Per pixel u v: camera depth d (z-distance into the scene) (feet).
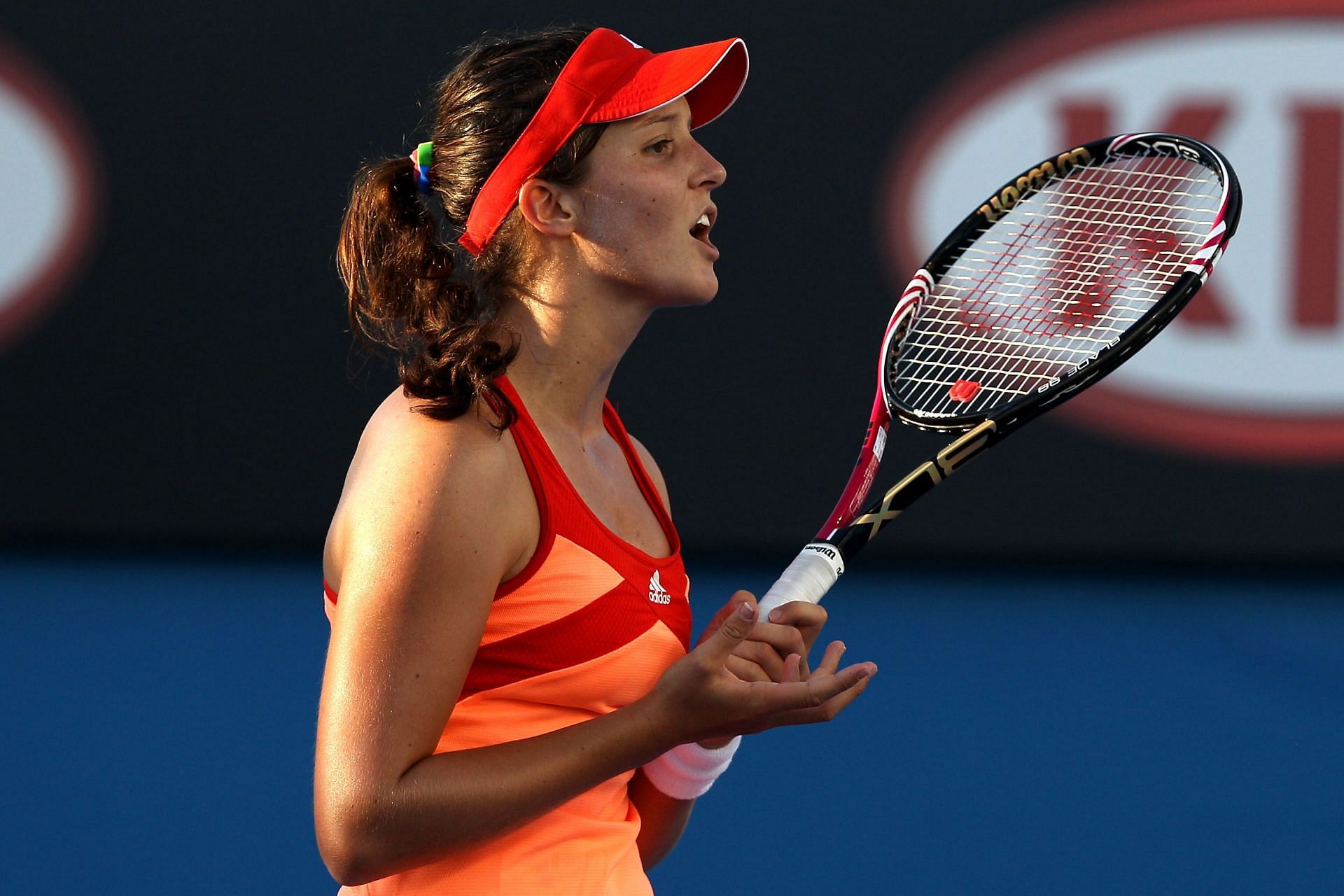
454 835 15.48
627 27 72.18
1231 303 71.87
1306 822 46.75
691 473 75.15
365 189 19.04
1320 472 72.64
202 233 74.43
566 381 18.24
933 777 50.70
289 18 72.79
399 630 15.21
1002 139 72.49
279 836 44.80
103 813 46.24
